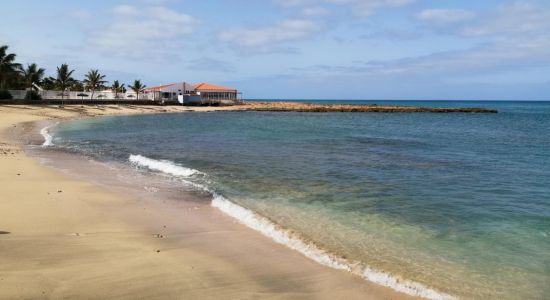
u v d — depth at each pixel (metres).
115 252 7.68
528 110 140.25
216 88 108.81
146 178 15.86
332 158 22.47
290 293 6.46
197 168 18.45
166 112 77.38
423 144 31.56
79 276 6.45
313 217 11.05
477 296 6.65
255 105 106.75
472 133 44.44
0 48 60.31
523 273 7.62
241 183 15.30
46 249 7.53
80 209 10.66
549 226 10.56
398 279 7.20
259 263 7.66
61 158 20.30
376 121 65.75
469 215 11.54
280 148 26.80
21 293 5.68
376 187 15.07
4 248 7.40
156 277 6.65
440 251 8.70
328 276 7.21
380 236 9.60
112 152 23.45
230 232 9.52
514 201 13.25
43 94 74.56
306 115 82.19
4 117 44.72
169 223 10.07
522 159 23.41
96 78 88.12
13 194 11.75
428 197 13.63
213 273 7.04
